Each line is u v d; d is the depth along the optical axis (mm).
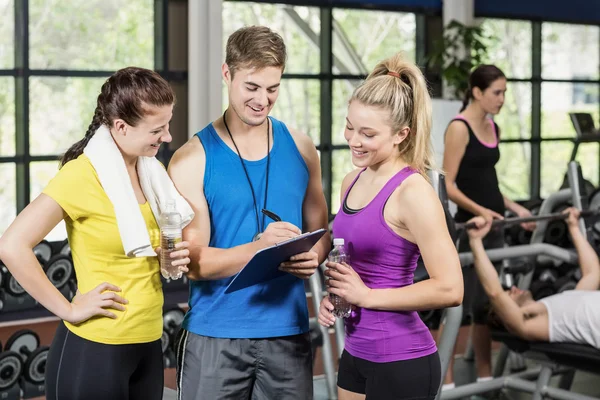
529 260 4309
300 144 2377
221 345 2230
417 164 2158
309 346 2350
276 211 2270
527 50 8438
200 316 2258
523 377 4230
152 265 2115
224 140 2254
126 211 2008
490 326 3707
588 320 3330
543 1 8359
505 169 8438
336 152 7422
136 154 2062
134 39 6465
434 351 2219
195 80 6391
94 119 2107
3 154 6008
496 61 8234
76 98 6227
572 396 3561
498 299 3443
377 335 2160
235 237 2250
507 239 5297
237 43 2111
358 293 2105
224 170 2229
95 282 2064
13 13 5883
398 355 2150
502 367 4277
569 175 4023
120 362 2062
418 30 7746
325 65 7266
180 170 2229
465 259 3527
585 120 5809
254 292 2229
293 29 7109
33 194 6082
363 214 2164
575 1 8633
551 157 8773
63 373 2066
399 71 2166
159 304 2145
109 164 2016
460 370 4547
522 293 3615
